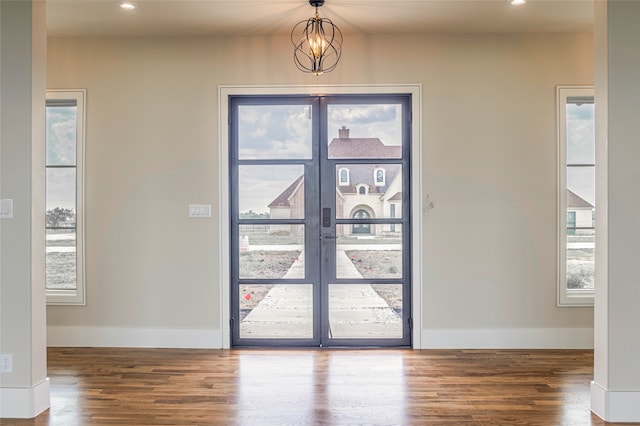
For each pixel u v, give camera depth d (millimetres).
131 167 4582
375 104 4645
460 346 4523
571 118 4621
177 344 4566
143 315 4582
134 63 4582
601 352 3064
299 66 4555
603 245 3049
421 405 3211
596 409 3100
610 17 3002
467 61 4543
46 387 3199
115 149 4582
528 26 4344
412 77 4543
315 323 4621
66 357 4266
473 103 4543
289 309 4637
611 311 3000
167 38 4574
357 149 4641
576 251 4637
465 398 3330
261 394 3402
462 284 4535
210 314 4578
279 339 4625
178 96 4582
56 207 4723
